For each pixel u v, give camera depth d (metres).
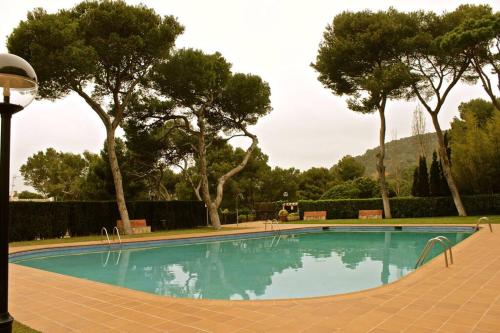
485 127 21.45
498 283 5.11
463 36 16.38
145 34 15.55
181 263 10.08
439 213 21.03
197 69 17.75
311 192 40.53
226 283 7.41
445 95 19.59
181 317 3.92
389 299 4.40
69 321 3.86
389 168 60.22
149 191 28.53
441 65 19.31
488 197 19.70
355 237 15.81
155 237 14.13
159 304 4.48
